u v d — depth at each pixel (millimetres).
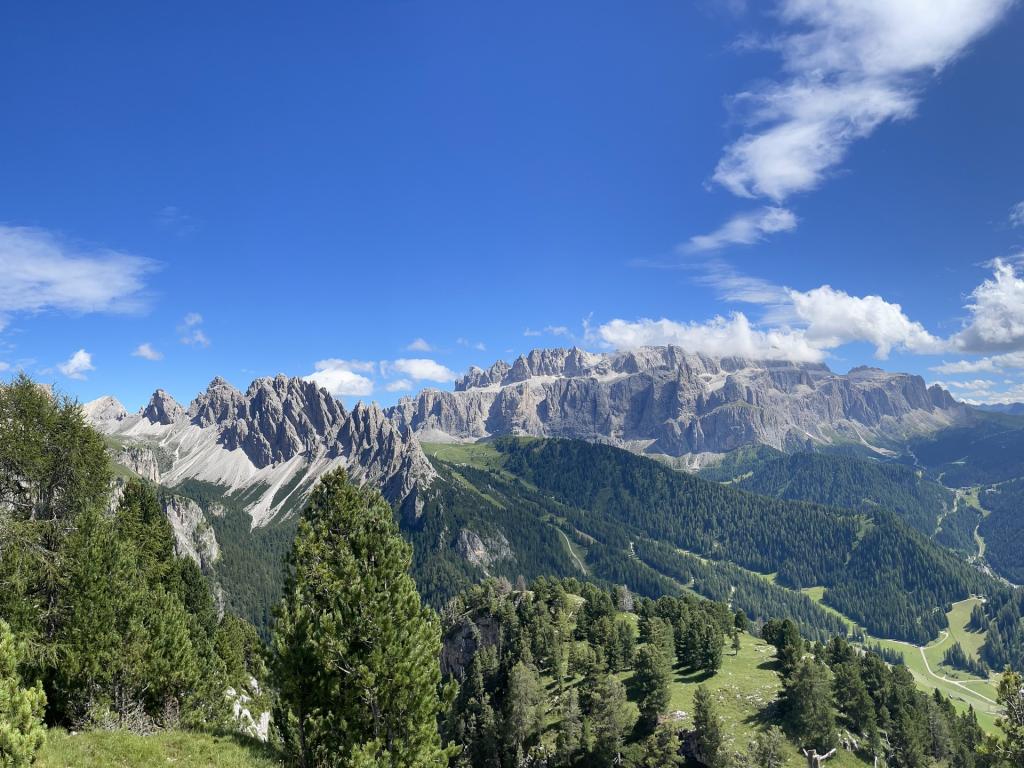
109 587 38969
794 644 120750
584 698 108750
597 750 95250
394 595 32906
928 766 100188
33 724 24422
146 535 68375
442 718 125062
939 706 142375
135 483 75562
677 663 133625
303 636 32000
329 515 35375
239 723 57750
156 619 40844
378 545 34125
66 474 46125
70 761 26469
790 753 91250
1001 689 35531
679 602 167250
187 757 30719
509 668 130000
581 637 152500
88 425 48094
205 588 96250
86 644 36906
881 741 102812
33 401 44469
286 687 31406
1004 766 34000
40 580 39125
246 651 96438
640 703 101062
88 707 35688
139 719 36156
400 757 30469
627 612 187750
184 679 40594
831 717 95125
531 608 155500
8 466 42750
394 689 31219
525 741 108188
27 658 34375
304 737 31219
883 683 118750
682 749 92188
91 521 41750
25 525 39562
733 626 162750
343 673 31422
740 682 116562
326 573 33562
